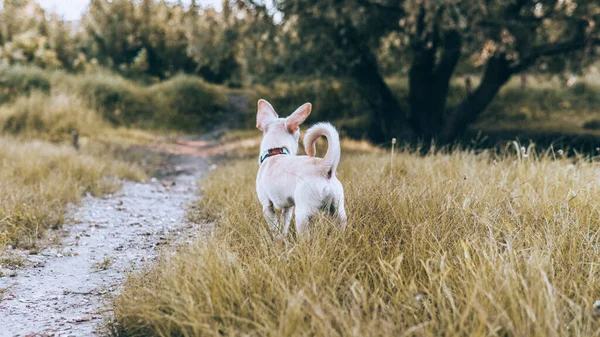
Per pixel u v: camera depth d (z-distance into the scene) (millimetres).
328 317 3053
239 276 3668
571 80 23750
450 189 5449
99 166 11352
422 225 4215
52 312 4227
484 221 4320
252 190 7039
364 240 4105
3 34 39500
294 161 4492
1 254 5523
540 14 16875
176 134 25672
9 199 7023
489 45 16062
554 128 20875
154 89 29859
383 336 2875
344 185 6160
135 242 6340
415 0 14281
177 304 3465
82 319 4039
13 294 4621
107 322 3875
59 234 6609
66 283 4934
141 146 18375
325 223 4254
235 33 17516
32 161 10109
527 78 29875
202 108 29375
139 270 4832
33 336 3748
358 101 22031
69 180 9156
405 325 3135
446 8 13992
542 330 2801
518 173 6738
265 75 18953
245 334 3045
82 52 41250
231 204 6652
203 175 12359
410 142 17406
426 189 5262
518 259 3680
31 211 6797
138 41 40938
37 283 4922
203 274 3660
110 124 22984
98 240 6465
